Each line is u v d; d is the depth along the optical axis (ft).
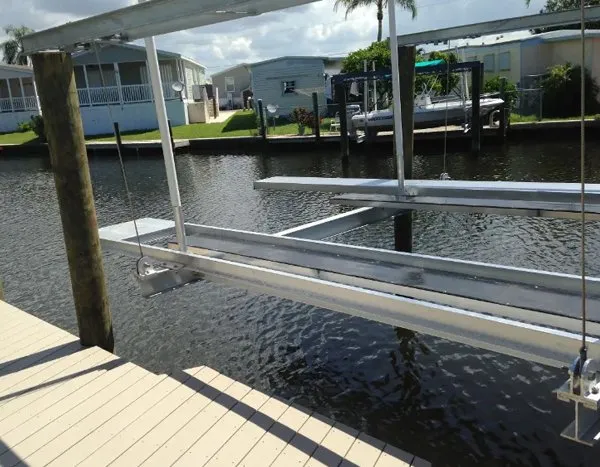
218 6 7.86
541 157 42.42
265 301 17.29
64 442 8.61
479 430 11.00
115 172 53.57
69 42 10.03
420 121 51.80
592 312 7.63
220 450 8.22
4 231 30.07
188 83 93.35
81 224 11.10
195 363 14.11
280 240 12.44
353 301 8.60
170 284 11.34
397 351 13.97
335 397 12.42
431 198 14.19
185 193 39.19
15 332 12.58
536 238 21.97
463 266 9.64
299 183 16.84
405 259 10.42
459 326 7.47
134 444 8.46
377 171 43.93
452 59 56.03
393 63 14.20
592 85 53.88
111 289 19.03
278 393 12.65
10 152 75.00
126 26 8.98
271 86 84.17
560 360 6.56
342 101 48.21
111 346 12.05
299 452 8.11
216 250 12.39
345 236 23.56
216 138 62.64
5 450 8.50
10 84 92.43
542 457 10.18
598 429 6.06
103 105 79.82
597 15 14.69
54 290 20.08
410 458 7.91
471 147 46.98
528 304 8.12
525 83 64.90
